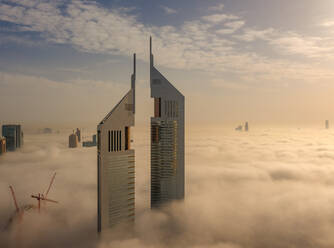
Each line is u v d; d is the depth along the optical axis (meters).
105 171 148.38
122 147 154.38
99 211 150.25
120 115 152.25
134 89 158.00
